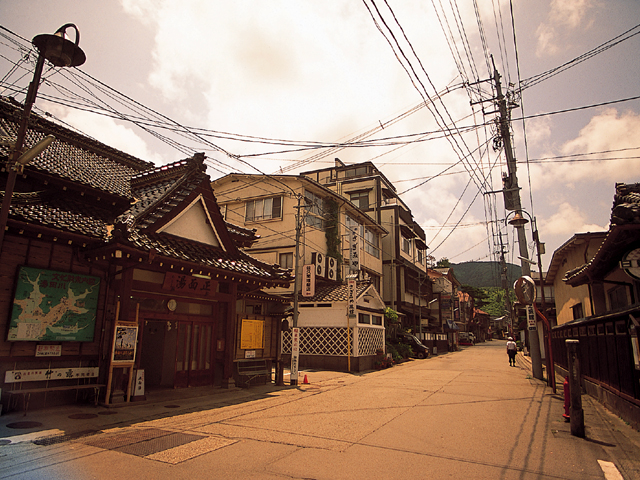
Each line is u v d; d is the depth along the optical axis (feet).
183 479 16.46
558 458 20.15
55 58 23.67
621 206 27.40
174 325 39.14
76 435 22.49
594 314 44.83
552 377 43.34
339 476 17.11
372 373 64.69
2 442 20.62
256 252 78.28
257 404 34.68
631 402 27.66
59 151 38.68
